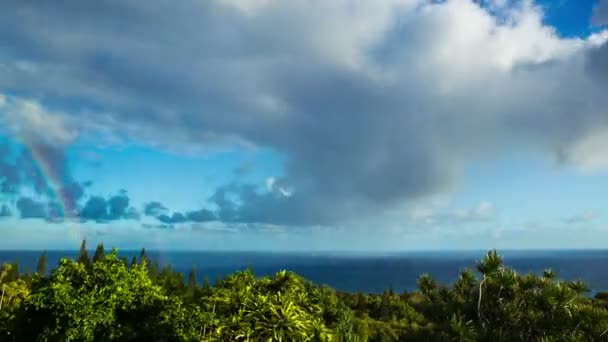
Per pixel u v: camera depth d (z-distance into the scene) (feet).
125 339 36.42
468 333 60.85
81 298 35.78
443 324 70.13
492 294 70.03
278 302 36.42
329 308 61.77
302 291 41.78
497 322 66.49
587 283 66.69
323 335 34.96
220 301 38.70
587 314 57.31
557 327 59.93
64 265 38.34
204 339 35.65
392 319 84.28
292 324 33.78
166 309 38.09
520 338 61.82
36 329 37.27
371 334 69.26
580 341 53.01
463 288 74.38
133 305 37.86
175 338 35.83
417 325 78.59
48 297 35.76
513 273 69.36
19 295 57.77
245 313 35.65
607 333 55.16
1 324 37.40
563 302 61.57
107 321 35.86
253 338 33.42
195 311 37.40
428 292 82.79
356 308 105.40
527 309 65.77
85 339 34.91
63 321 35.14
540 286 67.67
